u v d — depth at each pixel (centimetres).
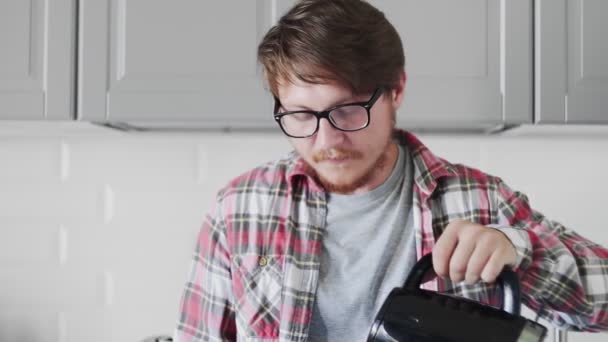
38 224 139
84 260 139
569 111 107
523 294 75
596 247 81
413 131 134
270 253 92
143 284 138
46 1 110
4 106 110
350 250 87
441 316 59
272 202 94
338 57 67
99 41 109
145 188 138
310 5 73
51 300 139
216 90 108
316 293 88
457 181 92
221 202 98
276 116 74
